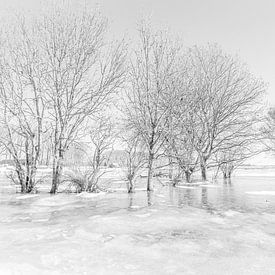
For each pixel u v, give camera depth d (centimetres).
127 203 1110
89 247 537
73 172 1509
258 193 1496
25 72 1512
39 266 434
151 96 1669
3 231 649
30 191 1505
